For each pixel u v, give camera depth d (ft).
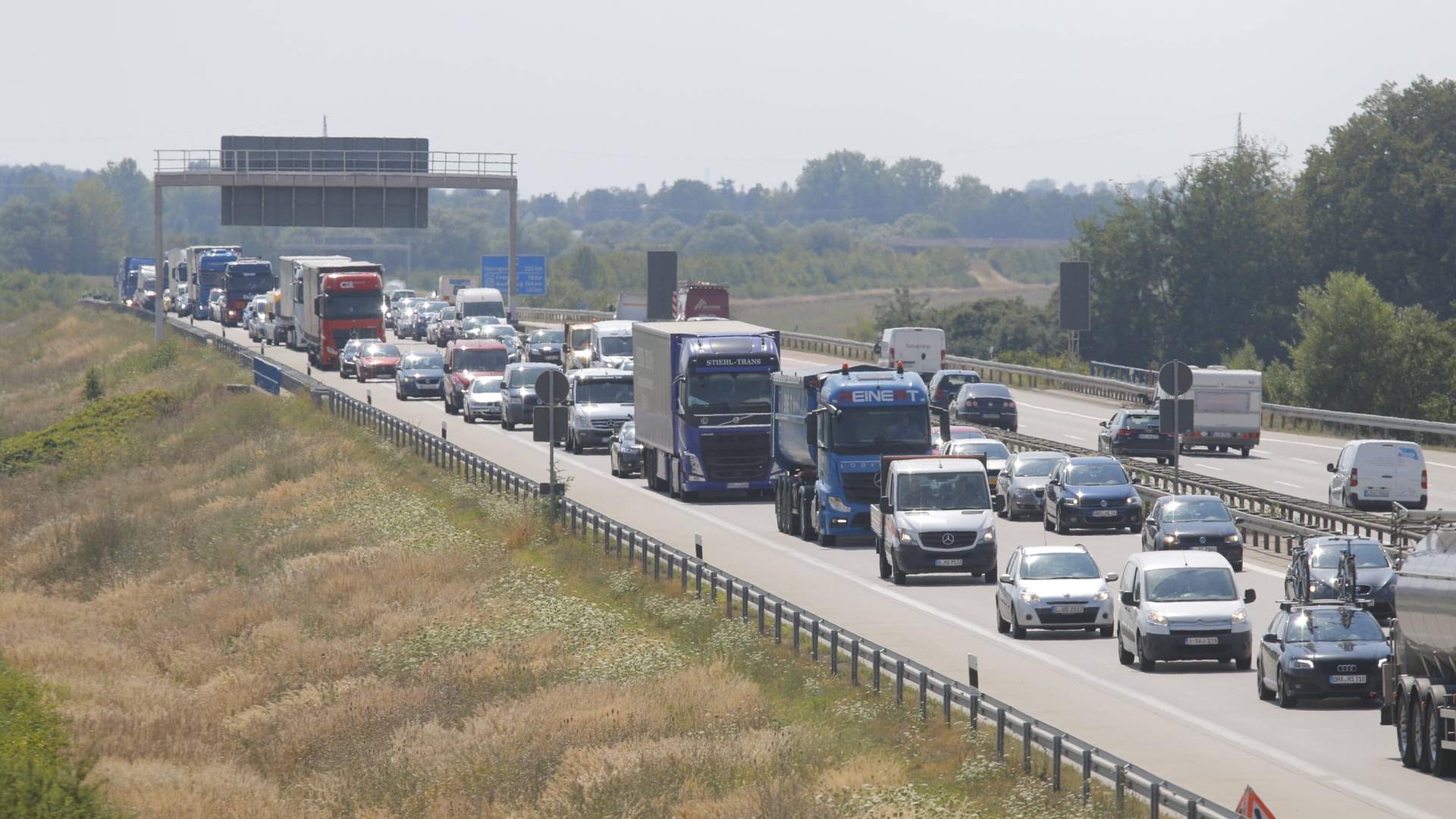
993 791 239.91
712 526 544.21
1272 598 412.57
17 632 515.50
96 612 564.30
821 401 507.71
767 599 401.70
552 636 405.59
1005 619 374.22
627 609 421.18
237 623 490.90
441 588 486.38
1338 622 301.22
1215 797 231.91
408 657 415.23
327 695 391.04
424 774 311.06
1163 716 290.15
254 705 401.29
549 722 326.24
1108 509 522.06
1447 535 256.93
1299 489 619.67
